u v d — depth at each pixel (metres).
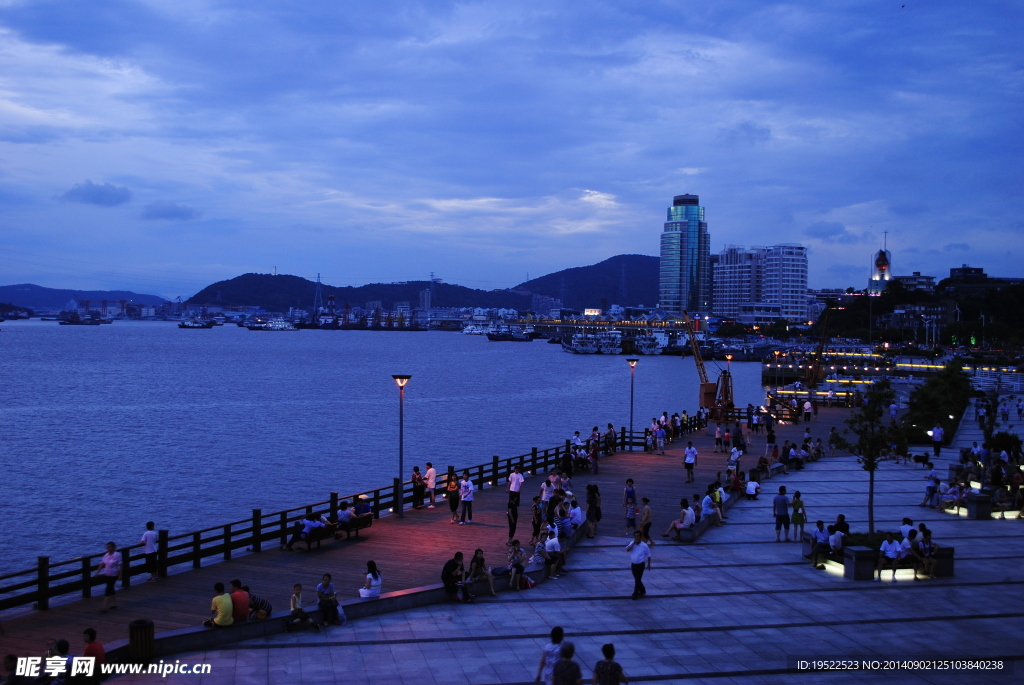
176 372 195.25
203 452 77.69
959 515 35.66
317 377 184.00
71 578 37.56
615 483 41.62
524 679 17.94
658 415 114.38
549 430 96.50
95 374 185.12
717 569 26.98
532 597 23.81
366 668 18.44
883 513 35.94
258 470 68.06
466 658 19.12
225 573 25.38
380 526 31.89
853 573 25.77
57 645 17.30
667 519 34.09
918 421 59.53
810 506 37.31
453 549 28.50
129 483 62.03
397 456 76.06
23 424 98.12
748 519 34.72
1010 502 36.12
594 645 20.09
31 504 54.56
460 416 110.38
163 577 24.72
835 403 83.38
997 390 47.53
